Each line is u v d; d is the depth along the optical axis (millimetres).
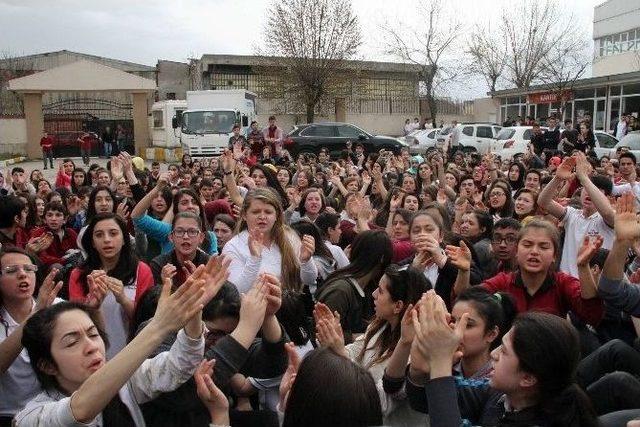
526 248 4074
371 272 4312
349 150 21531
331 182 11727
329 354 2012
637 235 3502
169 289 2455
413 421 2908
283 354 3248
